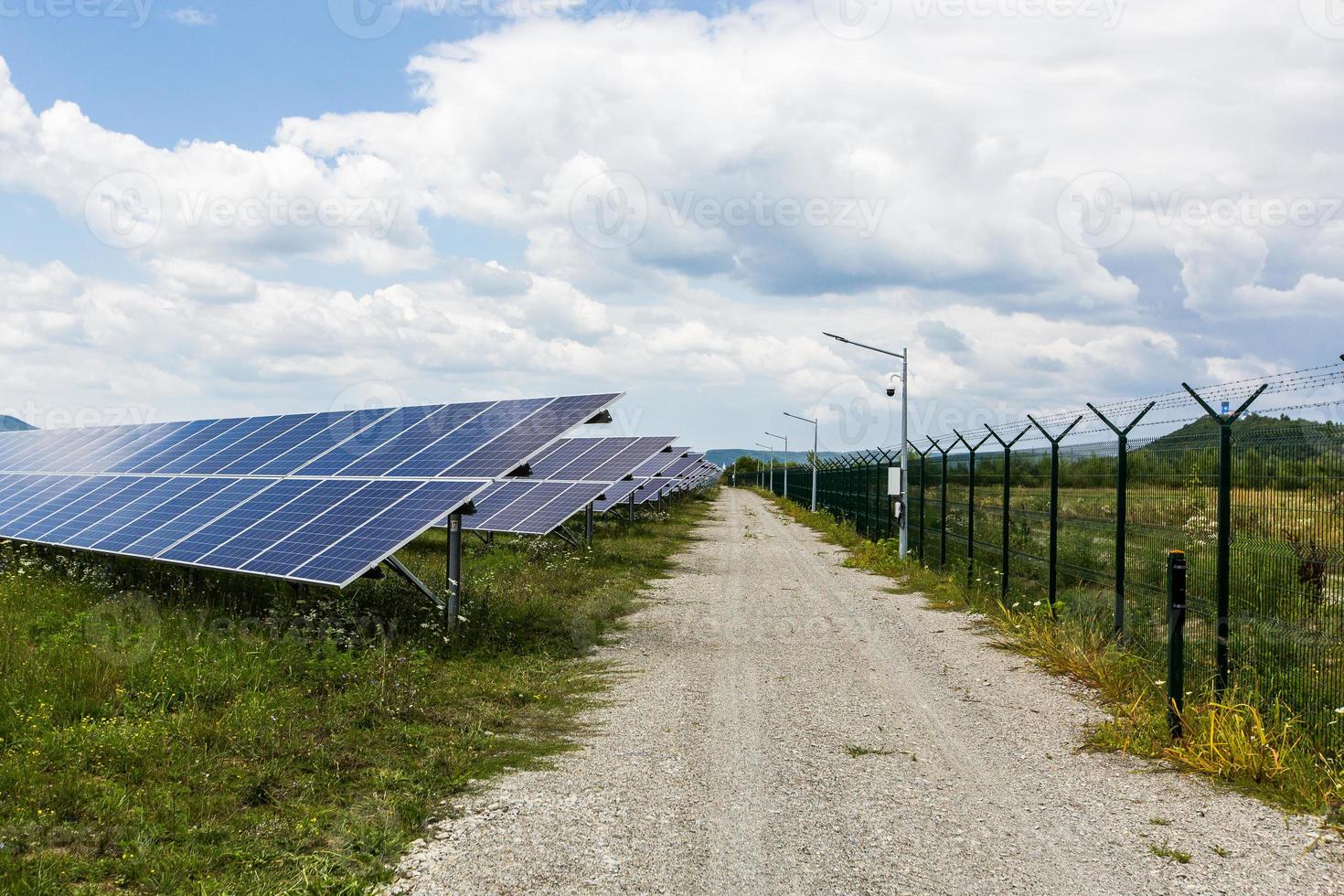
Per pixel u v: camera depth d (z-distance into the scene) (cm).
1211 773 762
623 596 1725
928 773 774
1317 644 770
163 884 540
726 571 2278
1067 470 1384
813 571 2323
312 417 2172
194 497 1730
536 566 1998
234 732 803
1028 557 1551
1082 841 631
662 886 556
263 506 1540
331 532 1316
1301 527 784
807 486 6156
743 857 599
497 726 898
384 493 1417
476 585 1555
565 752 819
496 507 2395
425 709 927
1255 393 820
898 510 2344
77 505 1970
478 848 609
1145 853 612
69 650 1035
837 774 766
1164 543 1043
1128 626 1151
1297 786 709
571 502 2284
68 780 673
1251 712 797
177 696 907
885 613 1633
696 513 5209
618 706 984
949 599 1752
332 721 855
